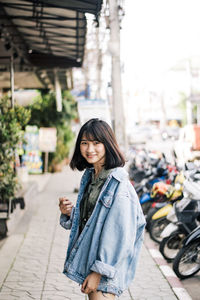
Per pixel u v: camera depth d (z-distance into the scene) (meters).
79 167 2.57
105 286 2.12
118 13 9.52
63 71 11.51
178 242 5.30
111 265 2.07
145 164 9.20
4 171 6.62
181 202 5.17
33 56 10.56
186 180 5.12
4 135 6.61
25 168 11.78
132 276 2.30
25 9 6.48
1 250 5.78
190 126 14.21
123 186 2.21
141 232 2.34
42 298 4.01
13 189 6.73
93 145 2.33
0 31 7.75
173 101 42.97
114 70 9.69
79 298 4.02
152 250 5.79
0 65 10.77
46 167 18.02
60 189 12.94
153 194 6.71
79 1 5.50
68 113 17.91
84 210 2.38
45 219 7.97
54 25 7.57
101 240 2.11
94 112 11.29
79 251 2.23
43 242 6.23
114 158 2.32
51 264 5.13
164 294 4.14
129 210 2.16
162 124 39.88
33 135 17.59
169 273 4.77
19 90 14.47
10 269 4.92
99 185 2.33
